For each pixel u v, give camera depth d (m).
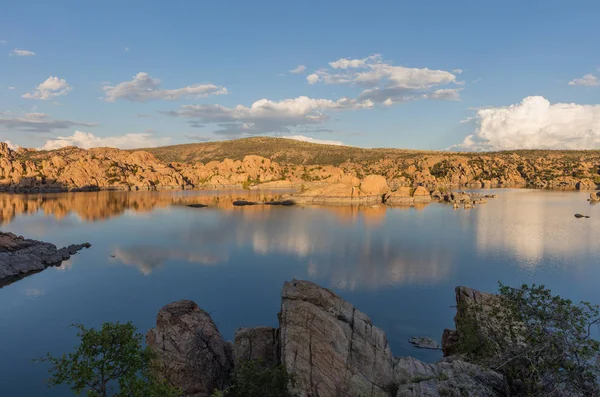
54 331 33.59
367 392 16.70
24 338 32.25
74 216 107.44
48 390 24.64
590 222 96.94
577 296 43.75
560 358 14.55
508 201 149.38
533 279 49.88
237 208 131.62
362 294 43.06
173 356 18.16
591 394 13.77
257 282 47.28
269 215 113.38
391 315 36.91
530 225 93.00
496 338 19.33
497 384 16.33
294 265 55.69
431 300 41.25
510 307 17.36
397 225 94.06
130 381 13.34
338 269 53.62
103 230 85.31
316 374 17.34
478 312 21.70
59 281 48.16
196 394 17.36
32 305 39.84
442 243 72.31
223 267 54.53
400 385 16.89
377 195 158.62
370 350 18.06
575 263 57.78
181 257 60.47
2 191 185.38
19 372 26.88
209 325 19.31
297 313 18.69
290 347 18.09
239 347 19.38
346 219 104.62
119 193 193.75
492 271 53.28
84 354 13.60
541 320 15.80
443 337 25.69
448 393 15.95
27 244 62.12
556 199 156.00
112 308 38.94
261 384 16.27
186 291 44.00
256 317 36.31
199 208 130.50
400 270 53.22
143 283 47.03
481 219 103.69
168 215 111.50
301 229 87.81
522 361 16.36
